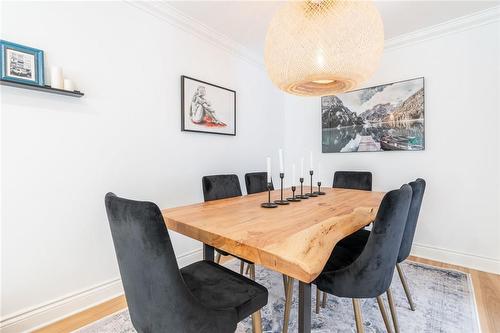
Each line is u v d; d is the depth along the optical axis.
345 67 1.44
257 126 3.45
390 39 2.78
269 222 1.27
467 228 2.45
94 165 1.84
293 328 1.53
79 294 1.75
